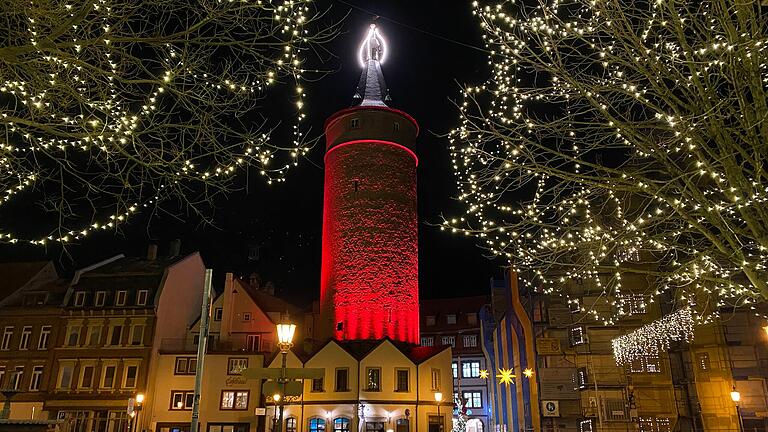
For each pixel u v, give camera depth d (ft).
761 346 105.50
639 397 115.96
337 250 152.97
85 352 145.79
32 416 138.41
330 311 149.59
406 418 131.75
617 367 118.11
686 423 111.75
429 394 136.46
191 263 169.37
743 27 30.55
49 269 163.94
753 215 35.76
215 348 153.79
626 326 119.85
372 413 132.46
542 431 114.21
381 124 161.07
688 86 33.88
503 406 157.69
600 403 115.44
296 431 133.90
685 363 112.37
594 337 120.37
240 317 157.58
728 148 32.86
